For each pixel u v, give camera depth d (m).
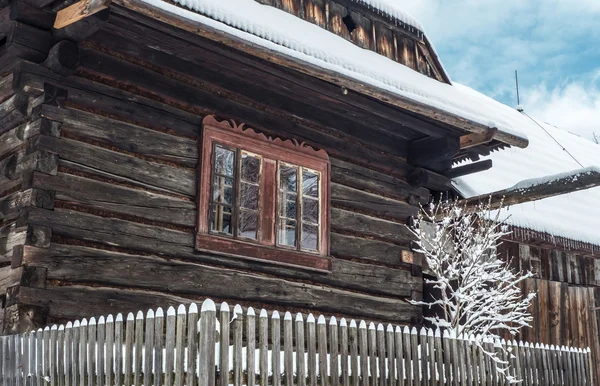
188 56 8.70
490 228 10.95
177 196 8.76
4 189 8.27
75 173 8.03
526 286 13.75
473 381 8.15
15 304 7.40
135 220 8.38
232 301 8.89
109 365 6.08
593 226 14.93
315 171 10.02
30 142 7.91
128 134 8.45
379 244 10.62
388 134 11.07
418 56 12.24
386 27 11.85
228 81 9.29
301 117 10.04
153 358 5.76
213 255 8.82
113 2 7.13
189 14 7.32
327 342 6.91
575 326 14.48
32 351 7.01
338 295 9.96
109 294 7.96
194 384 5.52
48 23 7.81
